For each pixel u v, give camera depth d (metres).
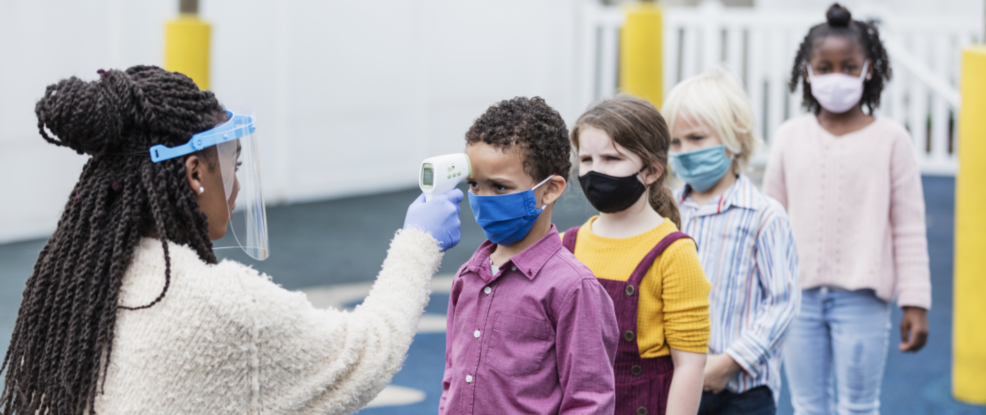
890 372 4.40
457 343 1.96
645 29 7.22
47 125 1.56
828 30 3.20
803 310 3.19
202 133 1.61
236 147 1.70
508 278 1.90
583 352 1.79
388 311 1.71
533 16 9.95
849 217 3.11
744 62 9.95
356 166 9.06
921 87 9.56
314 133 8.66
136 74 1.63
